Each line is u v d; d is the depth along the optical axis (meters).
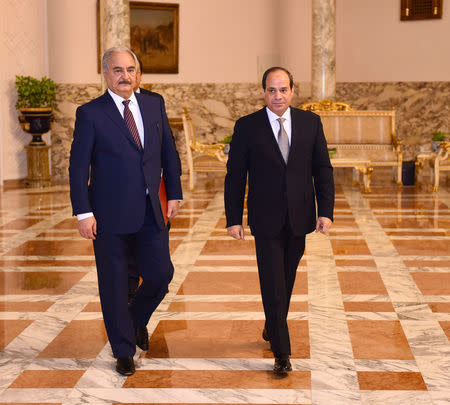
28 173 12.12
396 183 11.88
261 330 4.35
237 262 6.26
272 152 3.53
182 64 13.59
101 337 4.27
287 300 3.79
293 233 3.54
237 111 13.94
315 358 3.85
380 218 8.51
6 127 12.33
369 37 13.84
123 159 3.50
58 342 4.18
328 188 3.63
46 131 12.06
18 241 7.34
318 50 12.66
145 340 3.98
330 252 6.62
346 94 14.04
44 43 12.71
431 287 5.34
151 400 3.32
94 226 3.47
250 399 3.31
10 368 3.76
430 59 13.51
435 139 11.62
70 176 3.47
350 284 5.45
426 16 13.35
